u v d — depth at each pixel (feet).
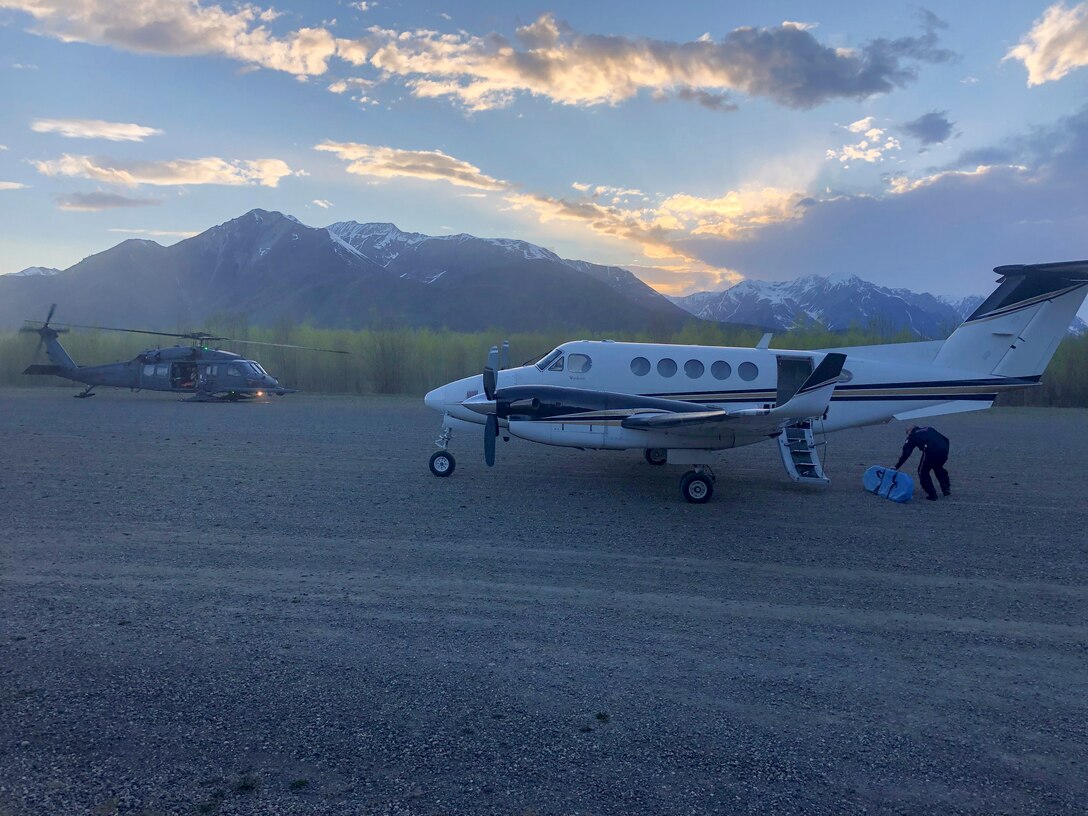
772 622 18.57
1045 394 111.96
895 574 23.07
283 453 47.65
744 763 11.84
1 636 16.53
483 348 125.39
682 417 32.32
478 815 10.29
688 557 24.71
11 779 10.95
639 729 12.91
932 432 36.14
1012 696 14.52
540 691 14.38
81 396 93.71
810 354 41.86
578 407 35.88
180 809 10.32
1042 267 39.99
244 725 12.75
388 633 17.29
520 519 29.94
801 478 37.65
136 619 17.81
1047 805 10.82
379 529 27.73
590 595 20.48
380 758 11.78
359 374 122.93
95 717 12.90
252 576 21.53
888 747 12.44
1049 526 30.12
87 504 30.86
